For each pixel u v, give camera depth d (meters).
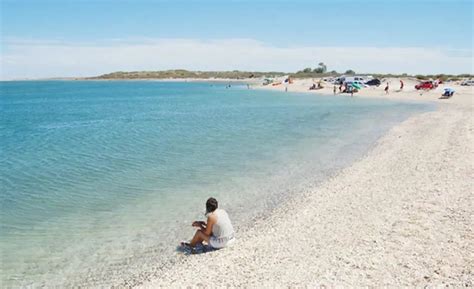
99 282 9.21
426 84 78.25
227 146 25.45
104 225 12.60
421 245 9.82
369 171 18.00
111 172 19.16
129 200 14.99
